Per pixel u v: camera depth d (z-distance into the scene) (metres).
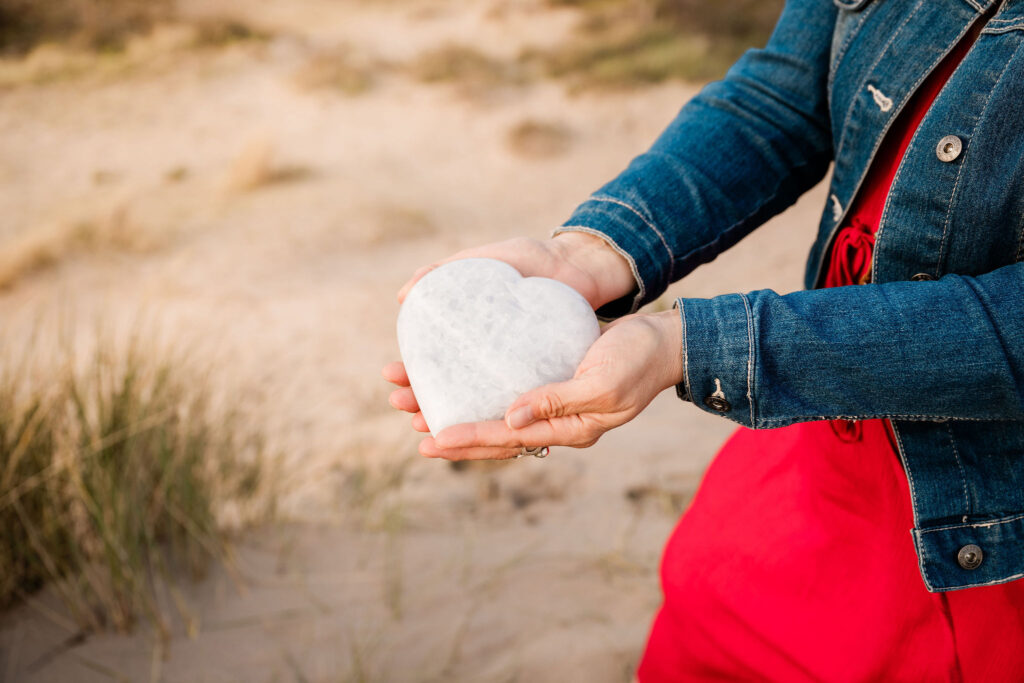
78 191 6.94
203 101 9.80
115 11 12.90
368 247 5.32
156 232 5.46
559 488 2.44
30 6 12.69
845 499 1.01
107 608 1.85
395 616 1.91
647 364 0.74
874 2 0.90
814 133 1.02
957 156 0.78
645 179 0.98
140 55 11.68
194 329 3.92
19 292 4.57
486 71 9.95
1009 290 0.70
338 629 1.88
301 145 8.05
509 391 0.82
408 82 10.04
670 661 1.24
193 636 1.84
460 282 0.87
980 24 0.81
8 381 2.00
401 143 8.07
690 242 0.96
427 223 5.80
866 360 0.71
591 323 0.85
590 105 8.80
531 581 2.04
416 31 13.14
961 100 0.78
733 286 4.33
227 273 4.82
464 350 0.84
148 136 8.59
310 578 2.02
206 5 14.02
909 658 0.94
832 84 0.95
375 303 4.34
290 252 5.16
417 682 1.74
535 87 9.52
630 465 2.55
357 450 2.65
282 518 2.22
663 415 2.90
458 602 1.96
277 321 4.07
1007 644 0.88
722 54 9.83
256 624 1.88
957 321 0.70
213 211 5.94
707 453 2.63
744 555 1.11
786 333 0.73
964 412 0.73
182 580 1.99
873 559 0.97
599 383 0.73
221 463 2.16
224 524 2.16
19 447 1.80
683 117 1.05
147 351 2.39
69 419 1.93
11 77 10.68
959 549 0.85
